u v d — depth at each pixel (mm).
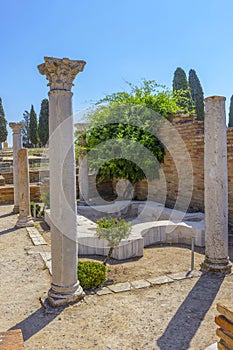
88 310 3324
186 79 21219
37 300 3656
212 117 4246
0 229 7465
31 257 5316
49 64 3283
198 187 7816
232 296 3572
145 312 3250
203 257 5152
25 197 7734
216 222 4293
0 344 1677
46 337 2838
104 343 2719
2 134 33125
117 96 9719
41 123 31531
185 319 3086
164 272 4465
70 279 3523
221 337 1880
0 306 3521
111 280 4176
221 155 4250
